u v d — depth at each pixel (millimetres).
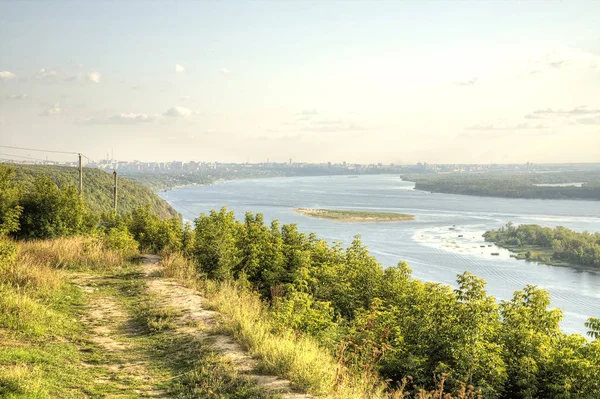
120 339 10281
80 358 8867
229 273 19062
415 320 13000
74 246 20266
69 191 29562
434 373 10914
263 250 22062
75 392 7164
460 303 12734
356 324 13812
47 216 27453
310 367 8023
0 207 25016
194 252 20625
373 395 7996
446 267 87438
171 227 30281
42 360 8258
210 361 8547
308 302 13430
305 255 22312
